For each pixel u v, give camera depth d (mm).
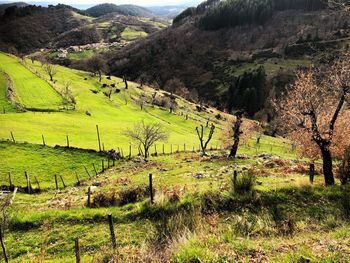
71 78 170250
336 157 34719
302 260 10828
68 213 20953
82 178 49750
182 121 137750
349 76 24688
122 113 124688
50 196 38500
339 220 16422
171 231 16938
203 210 18766
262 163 45594
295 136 35688
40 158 54688
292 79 198875
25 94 108875
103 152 60344
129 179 40938
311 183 21141
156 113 142500
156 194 21000
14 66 145750
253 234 15703
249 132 68312
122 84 186250
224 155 62688
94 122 96250
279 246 12469
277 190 19734
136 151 70500
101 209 21141
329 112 32844
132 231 18141
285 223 16266
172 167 48875
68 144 63000
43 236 19312
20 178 47094
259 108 188375
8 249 18641
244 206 18719
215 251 12289
